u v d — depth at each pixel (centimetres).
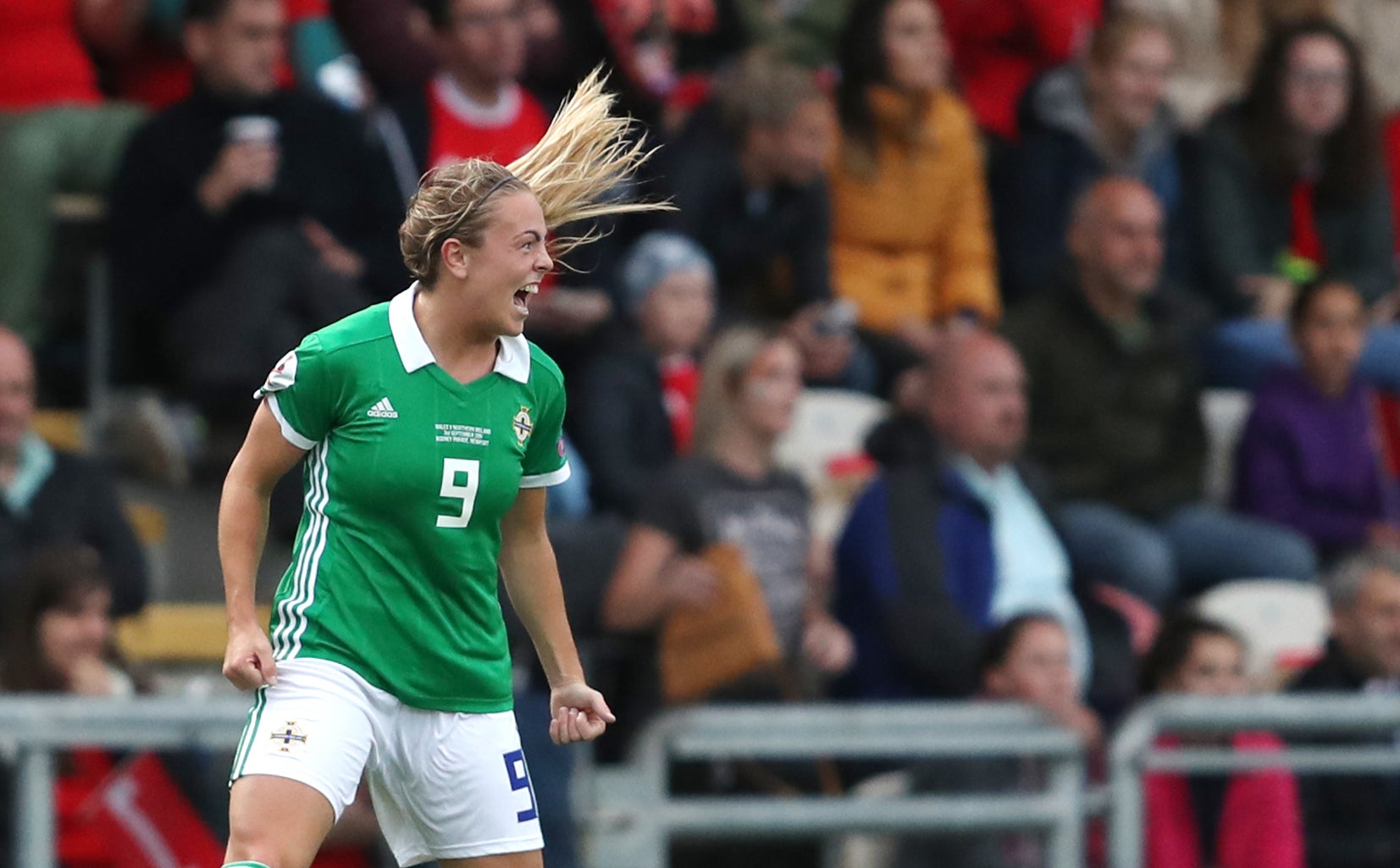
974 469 2788
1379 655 2758
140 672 2441
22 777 2112
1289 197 3619
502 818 1420
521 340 1417
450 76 2944
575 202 1421
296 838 1339
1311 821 2533
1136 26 3484
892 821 2348
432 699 1395
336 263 2833
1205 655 2661
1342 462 3256
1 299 2977
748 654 2461
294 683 1370
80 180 3042
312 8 3192
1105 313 3158
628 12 3200
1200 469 3200
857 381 3222
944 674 2594
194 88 2895
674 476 2594
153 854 2189
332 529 1381
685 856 2389
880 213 3312
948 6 3700
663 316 2889
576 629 2488
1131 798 2412
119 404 3045
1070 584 2800
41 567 2325
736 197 3111
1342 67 3588
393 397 1366
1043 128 3531
